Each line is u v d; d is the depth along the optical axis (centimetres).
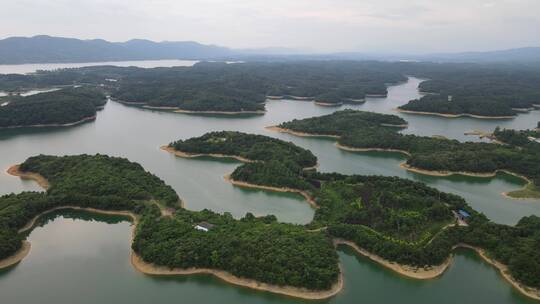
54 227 14550
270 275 11112
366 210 14638
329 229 13612
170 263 11781
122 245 13312
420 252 12194
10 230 13112
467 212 14888
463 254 13012
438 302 10806
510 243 12788
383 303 10694
